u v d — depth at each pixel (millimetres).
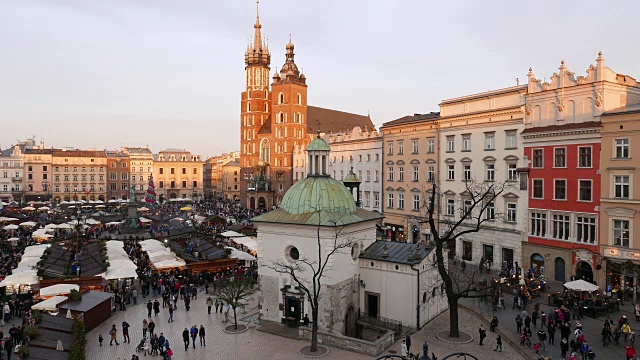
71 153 170375
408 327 39500
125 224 89750
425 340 36438
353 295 41281
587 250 49125
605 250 47531
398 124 75688
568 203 51500
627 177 46188
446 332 38156
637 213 45125
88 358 34188
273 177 142625
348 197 43156
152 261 56000
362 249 42938
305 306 39500
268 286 41625
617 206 46688
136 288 55125
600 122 48156
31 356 30609
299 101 142000
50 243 71438
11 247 67750
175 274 55438
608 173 47531
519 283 48344
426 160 71000
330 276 38125
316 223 38125
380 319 40906
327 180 43125
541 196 54406
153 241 67562
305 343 36375
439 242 37125
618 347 34469
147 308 45469
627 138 45969
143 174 186125
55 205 137000
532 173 55375
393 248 42781
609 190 47406
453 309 36969
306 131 144375
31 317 36938
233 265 58562
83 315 39656
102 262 54844
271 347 35594
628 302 45031
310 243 38906
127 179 182250
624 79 50781
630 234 45844
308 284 39156
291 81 139375
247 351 34844
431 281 41688
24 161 159500
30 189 160750
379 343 33906
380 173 83375
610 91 48844
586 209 49656
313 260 38781
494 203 60312
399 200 77188
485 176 61625
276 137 141875
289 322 39688
